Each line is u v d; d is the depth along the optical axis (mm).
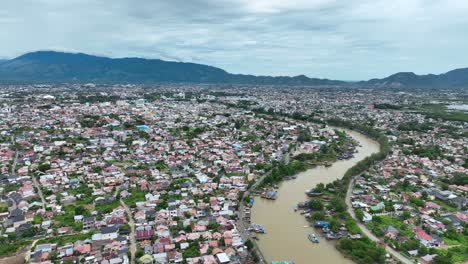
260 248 173125
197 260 156875
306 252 171000
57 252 158625
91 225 185875
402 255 167750
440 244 178375
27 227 180375
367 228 194625
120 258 154375
